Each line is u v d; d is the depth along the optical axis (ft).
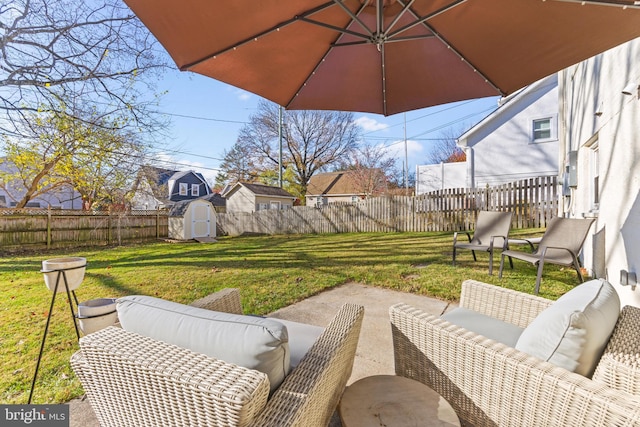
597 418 3.05
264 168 78.28
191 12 5.72
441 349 4.61
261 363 3.16
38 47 17.78
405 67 8.59
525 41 6.89
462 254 18.76
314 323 9.11
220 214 50.16
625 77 9.11
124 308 3.90
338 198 77.56
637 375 3.18
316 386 3.36
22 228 29.76
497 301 6.25
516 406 3.75
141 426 3.33
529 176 34.55
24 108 18.35
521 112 34.83
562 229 12.24
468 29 7.00
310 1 6.25
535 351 3.96
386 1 7.08
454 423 3.63
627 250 8.74
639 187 8.10
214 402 2.69
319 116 74.79
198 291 12.84
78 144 24.84
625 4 5.24
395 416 3.74
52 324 9.41
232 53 7.16
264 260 19.95
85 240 33.58
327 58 8.29
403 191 72.28
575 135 16.08
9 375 6.52
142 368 3.08
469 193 30.07
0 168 28.96
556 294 10.46
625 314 4.22
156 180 42.45
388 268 15.72
